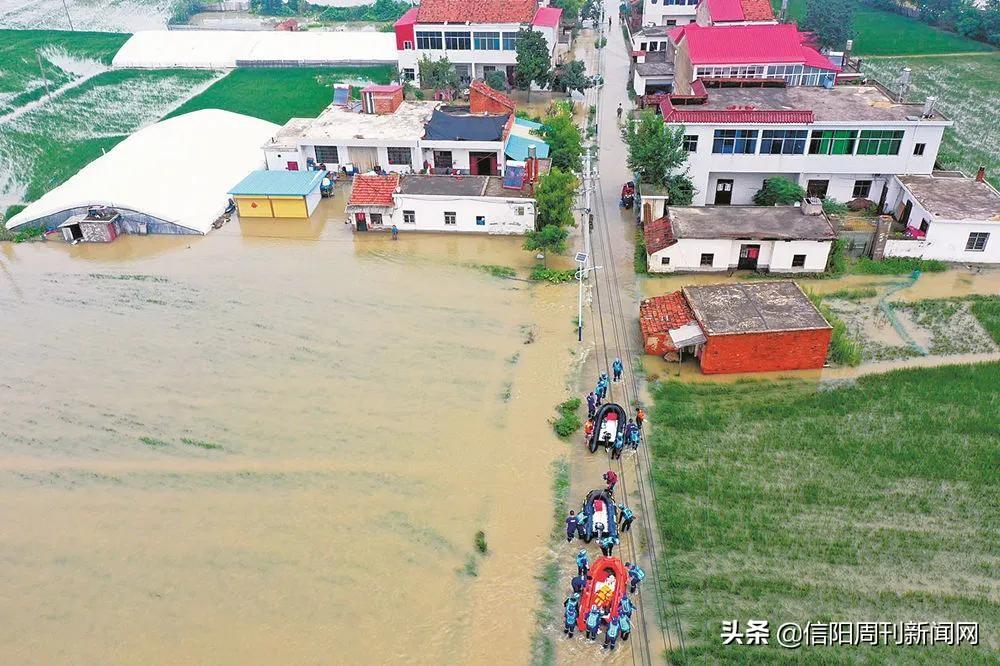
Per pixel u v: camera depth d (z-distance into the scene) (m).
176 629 24.55
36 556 27.45
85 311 42.66
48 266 47.97
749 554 26.36
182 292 44.41
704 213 45.91
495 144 54.97
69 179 57.75
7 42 97.44
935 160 52.03
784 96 53.12
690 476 29.73
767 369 36.06
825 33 86.31
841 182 50.38
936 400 33.50
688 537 27.00
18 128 71.38
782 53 61.47
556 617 24.64
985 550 26.11
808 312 36.28
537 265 46.31
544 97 76.12
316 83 82.44
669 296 38.94
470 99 62.53
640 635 23.78
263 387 35.84
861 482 29.19
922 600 24.38
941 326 39.25
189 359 38.09
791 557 26.16
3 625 24.91
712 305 37.19
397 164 57.38
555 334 39.44
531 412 33.84
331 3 135.00
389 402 34.62
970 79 78.00
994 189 48.09
